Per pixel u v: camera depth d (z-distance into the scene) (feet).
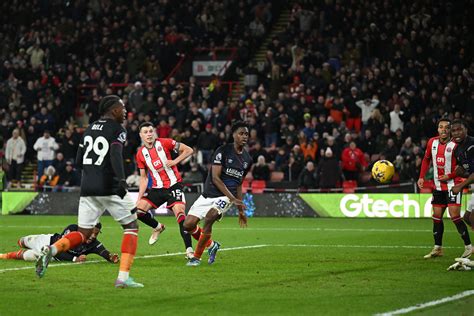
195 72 140.67
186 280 40.42
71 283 39.06
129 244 37.63
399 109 108.68
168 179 53.31
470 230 77.41
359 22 126.82
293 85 119.55
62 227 83.10
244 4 140.46
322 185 101.96
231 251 56.59
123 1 145.18
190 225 47.29
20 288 37.37
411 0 128.36
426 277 41.83
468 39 119.44
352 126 112.06
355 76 116.57
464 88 110.11
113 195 37.09
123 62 134.62
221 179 46.60
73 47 138.41
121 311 31.50
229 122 115.14
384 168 54.70
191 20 141.49
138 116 116.57
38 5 148.46
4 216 104.22
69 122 126.21
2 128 122.93
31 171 125.08
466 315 30.73
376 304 33.22
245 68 130.00
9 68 134.51
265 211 102.27
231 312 31.37
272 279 40.93
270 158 109.29
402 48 119.96
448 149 50.26
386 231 76.69
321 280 40.60
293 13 133.90
